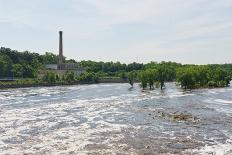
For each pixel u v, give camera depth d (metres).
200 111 80.50
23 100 111.06
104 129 59.62
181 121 67.12
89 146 47.56
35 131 58.09
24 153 44.00
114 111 81.94
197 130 58.44
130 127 61.28
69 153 43.97
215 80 184.50
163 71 172.00
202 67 184.88
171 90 154.00
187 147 46.91
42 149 46.00
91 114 77.31
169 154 43.47
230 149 45.69
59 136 54.09
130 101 104.56
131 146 47.53
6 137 53.47
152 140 51.06
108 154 43.47
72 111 82.62
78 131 58.03
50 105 95.75
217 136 53.69
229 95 122.25
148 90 157.00
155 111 80.94
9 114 77.75
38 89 173.00
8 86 178.88
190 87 168.38
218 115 74.12
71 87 193.50
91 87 193.00
